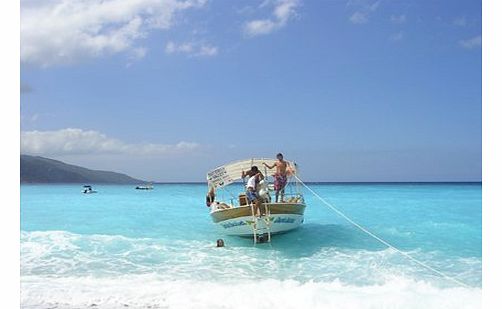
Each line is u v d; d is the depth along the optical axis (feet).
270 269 33.37
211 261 35.78
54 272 32.60
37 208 81.97
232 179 49.19
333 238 45.03
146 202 98.07
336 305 25.25
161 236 46.65
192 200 105.60
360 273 32.30
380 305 25.25
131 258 36.86
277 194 46.39
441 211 70.23
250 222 41.47
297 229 46.80
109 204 91.86
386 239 44.62
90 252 38.96
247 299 26.16
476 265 34.42
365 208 75.10
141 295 26.96
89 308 24.98
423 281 30.17
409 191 150.00
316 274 32.07
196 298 26.40
